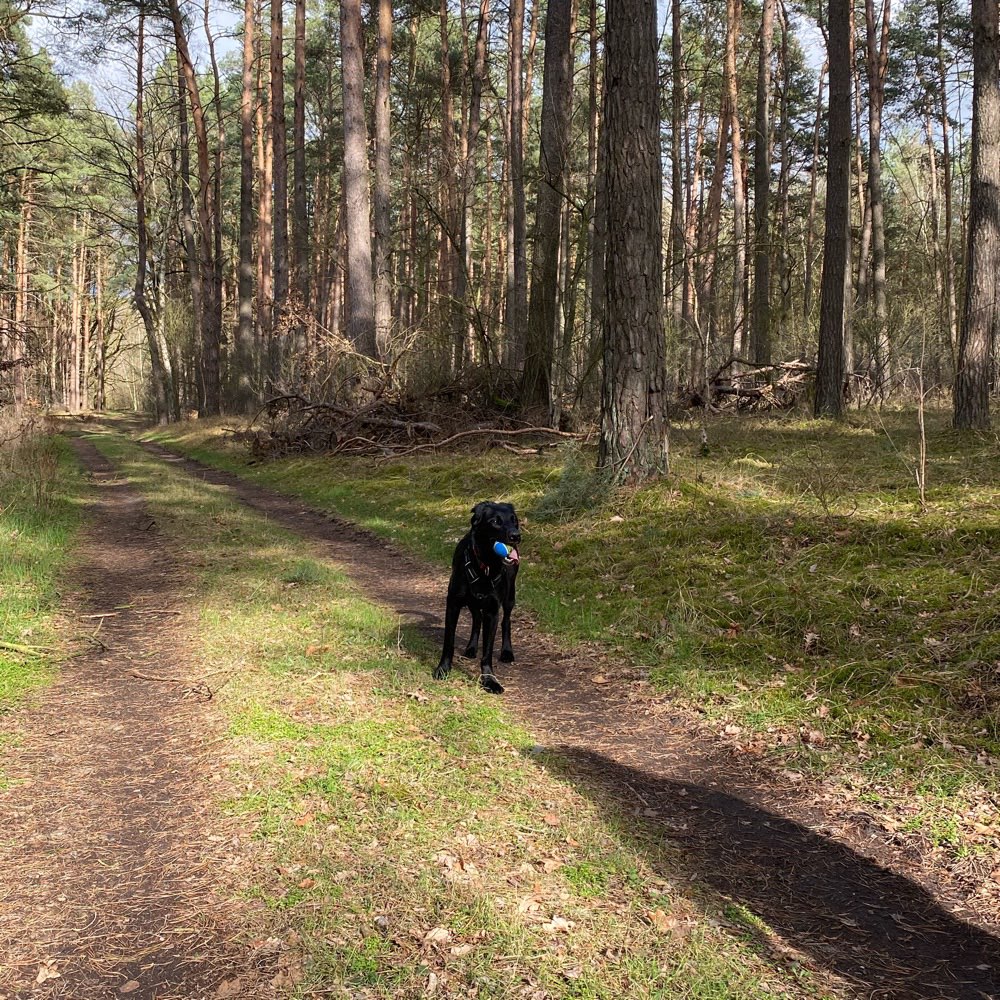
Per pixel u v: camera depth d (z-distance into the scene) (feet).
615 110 30.89
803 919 10.35
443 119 90.84
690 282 91.25
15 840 11.75
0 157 107.86
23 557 28.86
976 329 38.78
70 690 17.85
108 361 240.94
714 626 20.75
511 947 9.41
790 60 112.47
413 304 98.02
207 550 32.89
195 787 13.33
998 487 27.25
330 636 21.26
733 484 31.78
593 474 33.14
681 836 12.37
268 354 102.01
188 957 9.27
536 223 54.03
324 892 10.41
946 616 18.57
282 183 84.94
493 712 16.76
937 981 9.18
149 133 134.92
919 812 12.84
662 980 9.02
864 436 42.42
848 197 50.42
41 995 8.66
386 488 45.42
